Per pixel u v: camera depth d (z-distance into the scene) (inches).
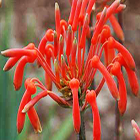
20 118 22.0
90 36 25.1
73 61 22.3
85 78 22.4
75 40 21.9
